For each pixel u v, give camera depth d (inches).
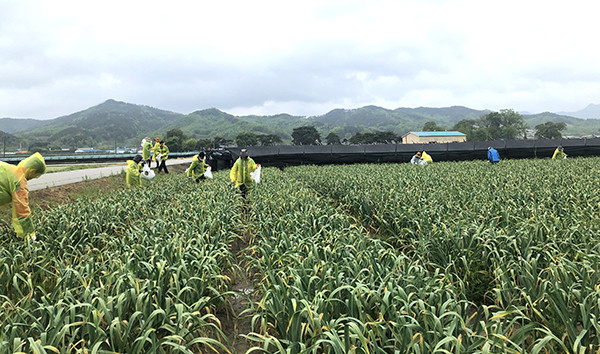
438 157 1309.1
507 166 763.4
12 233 269.0
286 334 140.0
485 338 118.4
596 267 160.9
